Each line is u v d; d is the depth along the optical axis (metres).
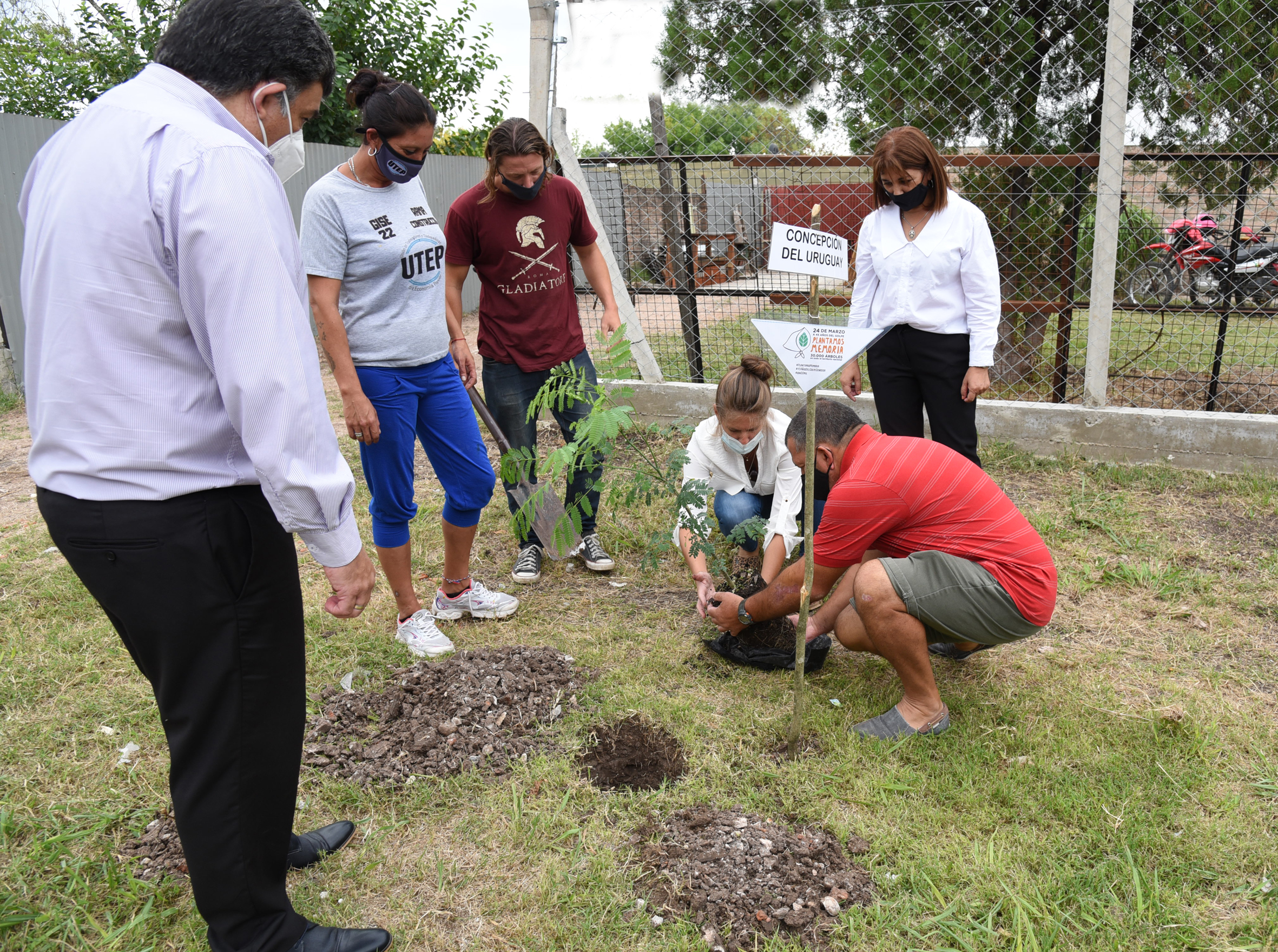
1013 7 5.68
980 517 2.63
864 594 2.64
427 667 3.04
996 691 2.99
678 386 5.88
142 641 1.63
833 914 2.09
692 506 3.29
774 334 2.31
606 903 2.13
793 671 3.14
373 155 2.87
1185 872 2.18
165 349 1.54
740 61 5.94
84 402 1.53
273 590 1.71
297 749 1.82
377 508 3.21
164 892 2.20
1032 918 2.06
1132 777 2.53
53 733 2.83
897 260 3.78
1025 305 5.77
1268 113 5.56
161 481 1.57
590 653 3.28
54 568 4.01
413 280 3.06
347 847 2.35
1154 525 4.28
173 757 1.73
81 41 10.69
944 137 6.06
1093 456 5.12
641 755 2.69
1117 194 4.82
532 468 3.97
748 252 6.12
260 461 1.54
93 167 1.50
